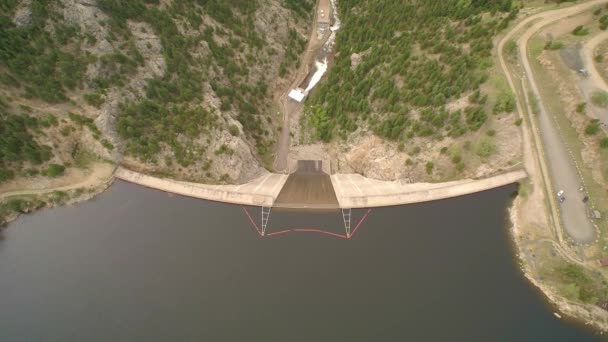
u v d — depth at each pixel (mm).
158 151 98938
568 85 94188
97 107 96250
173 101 102000
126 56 98375
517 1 108500
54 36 92000
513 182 92500
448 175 96312
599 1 103750
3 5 86938
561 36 100312
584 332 73938
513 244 86875
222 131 101938
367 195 98188
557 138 92750
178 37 106562
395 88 104438
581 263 79875
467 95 95812
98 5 96312
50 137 94625
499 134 93875
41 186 95500
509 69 97562
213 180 101625
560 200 87000
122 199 99188
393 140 102938
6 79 88000
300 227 94750
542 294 79188
